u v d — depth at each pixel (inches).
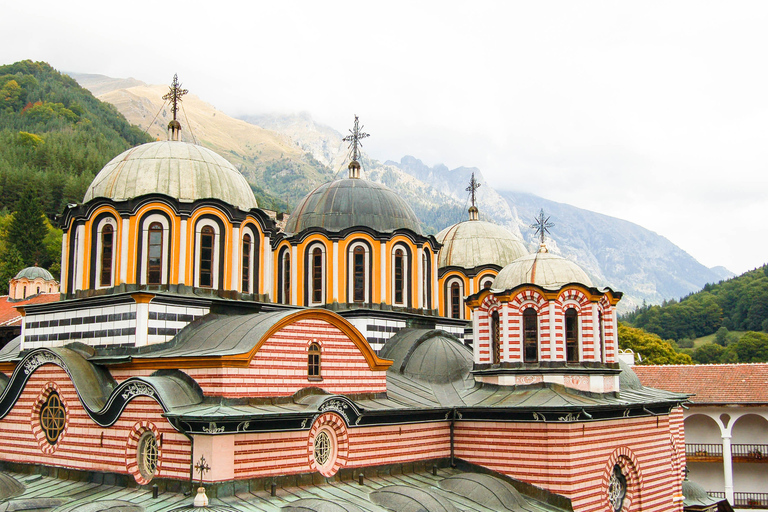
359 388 1485.0
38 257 5083.7
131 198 1461.6
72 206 1536.7
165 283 1446.9
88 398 1344.7
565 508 1443.2
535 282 1637.6
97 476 1325.0
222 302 1480.1
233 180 1643.7
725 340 6378.0
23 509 1195.3
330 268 1812.3
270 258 1641.2
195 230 1494.8
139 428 1268.5
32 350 1448.1
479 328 1700.3
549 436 1477.6
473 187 2498.8
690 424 3075.8
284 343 1341.0
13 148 7091.5
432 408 1528.1
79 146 7736.2
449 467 1588.3
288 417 1244.5
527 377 1598.2
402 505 1256.8
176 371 1299.2
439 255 2359.7
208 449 1162.0
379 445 1453.0
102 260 1483.8
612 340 1668.3
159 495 1206.3
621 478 1632.6
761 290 6712.6
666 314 7313.0
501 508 1359.5
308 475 1300.4
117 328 1402.6
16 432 1492.4
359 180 1994.3
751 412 2869.1
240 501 1166.3
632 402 1611.7
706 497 2148.1
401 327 1854.1
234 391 1243.8
